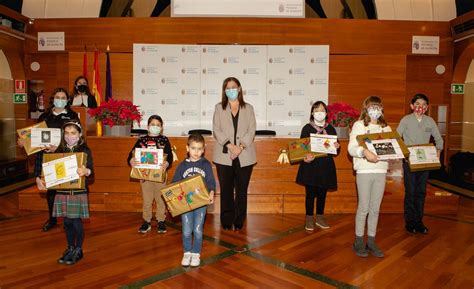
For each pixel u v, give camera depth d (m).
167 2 7.99
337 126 4.88
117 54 7.29
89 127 5.04
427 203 4.79
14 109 7.82
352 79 7.32
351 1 8.05
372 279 2.80
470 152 7.46
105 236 3.79
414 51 7.35
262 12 7.12
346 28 7.21
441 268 3.03
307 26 7.17
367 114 3.29
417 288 2.66
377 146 3.15
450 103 7.72
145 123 7.17
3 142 7.56
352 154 3.25
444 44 7.44
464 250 3.45
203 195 2.96
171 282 2.72
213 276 2.84
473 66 7.46
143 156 3.73
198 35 7.16
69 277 2.79
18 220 4.31
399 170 5.46
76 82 5.36
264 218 4.53
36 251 3.33
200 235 3.08
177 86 7.16
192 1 7.14
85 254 3.27
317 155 3.78
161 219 3.92
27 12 7.83
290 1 7.14
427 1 7.87
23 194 4.73
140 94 7.15
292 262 3.13
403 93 7.31
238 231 3.98
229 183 3.92
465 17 6.86
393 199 4.75
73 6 7.89
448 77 7.70
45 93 7.85
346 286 2.68
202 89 7.17
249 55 7.14
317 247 3.51
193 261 3.03
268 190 4.77
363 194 3.25
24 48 7.57
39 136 3.55
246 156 3.84
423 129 3.93
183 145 4.74
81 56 7.27
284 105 7.19
